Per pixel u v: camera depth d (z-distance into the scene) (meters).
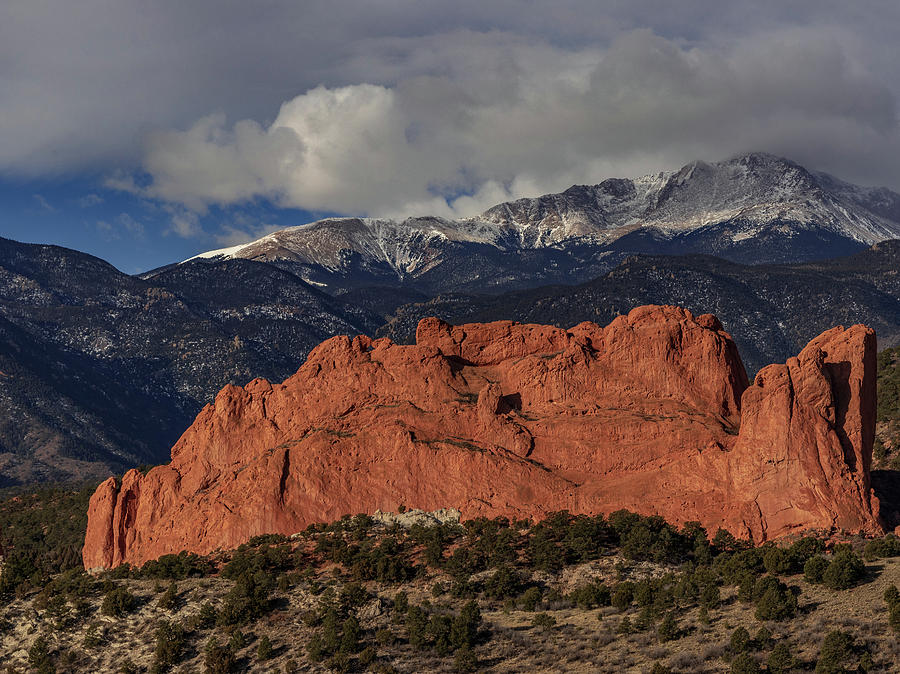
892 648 199.62
